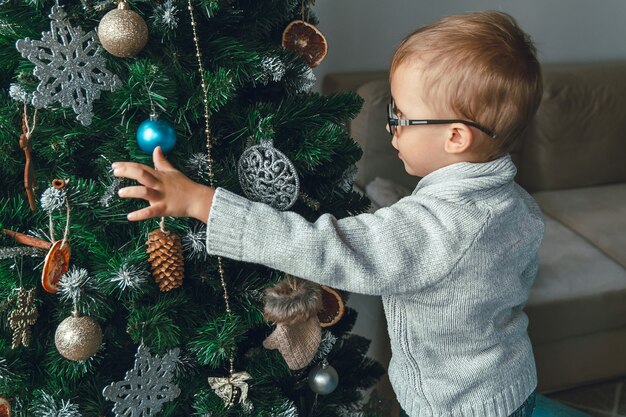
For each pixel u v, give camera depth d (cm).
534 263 103
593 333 182
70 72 82
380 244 82
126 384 94
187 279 100
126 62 87
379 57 170
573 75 196
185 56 91
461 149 89
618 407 184
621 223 194
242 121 96
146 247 91
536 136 197
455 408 97
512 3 189
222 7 91
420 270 83
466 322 91
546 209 199
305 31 104
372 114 162
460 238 84
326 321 106
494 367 96
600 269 181
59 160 91
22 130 88
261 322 101
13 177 95
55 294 97
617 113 201
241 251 80
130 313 95
